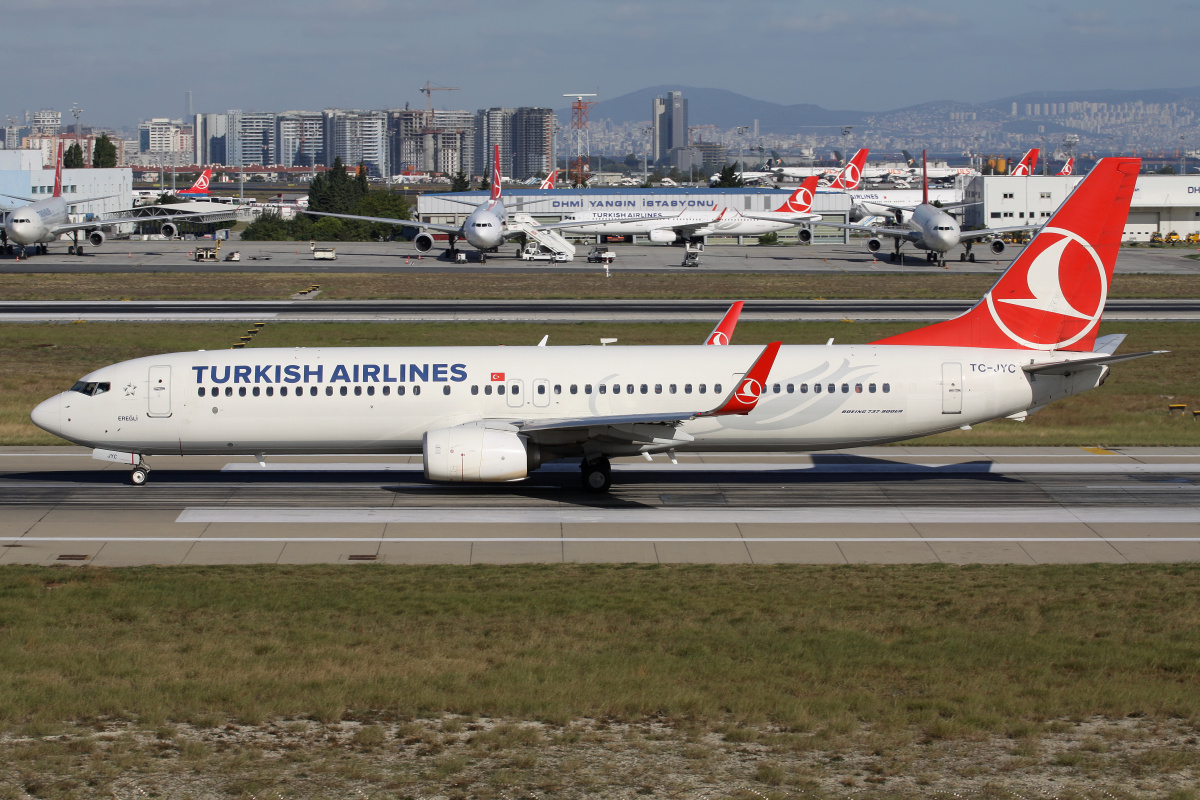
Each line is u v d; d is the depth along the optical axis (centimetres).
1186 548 7262
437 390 8444
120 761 3853
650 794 3634
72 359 14838
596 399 8462
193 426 8481
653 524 7819
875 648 5209
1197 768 3875
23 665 4875
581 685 4619
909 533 7612
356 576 6556
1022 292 8712
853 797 3625
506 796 3619
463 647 5216
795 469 9531
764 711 4384
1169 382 13750
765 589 6303
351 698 4469
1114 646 5256
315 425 8488
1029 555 7125
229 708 4375
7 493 8569
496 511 8131
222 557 7031
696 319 18212
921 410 8538
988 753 3994
